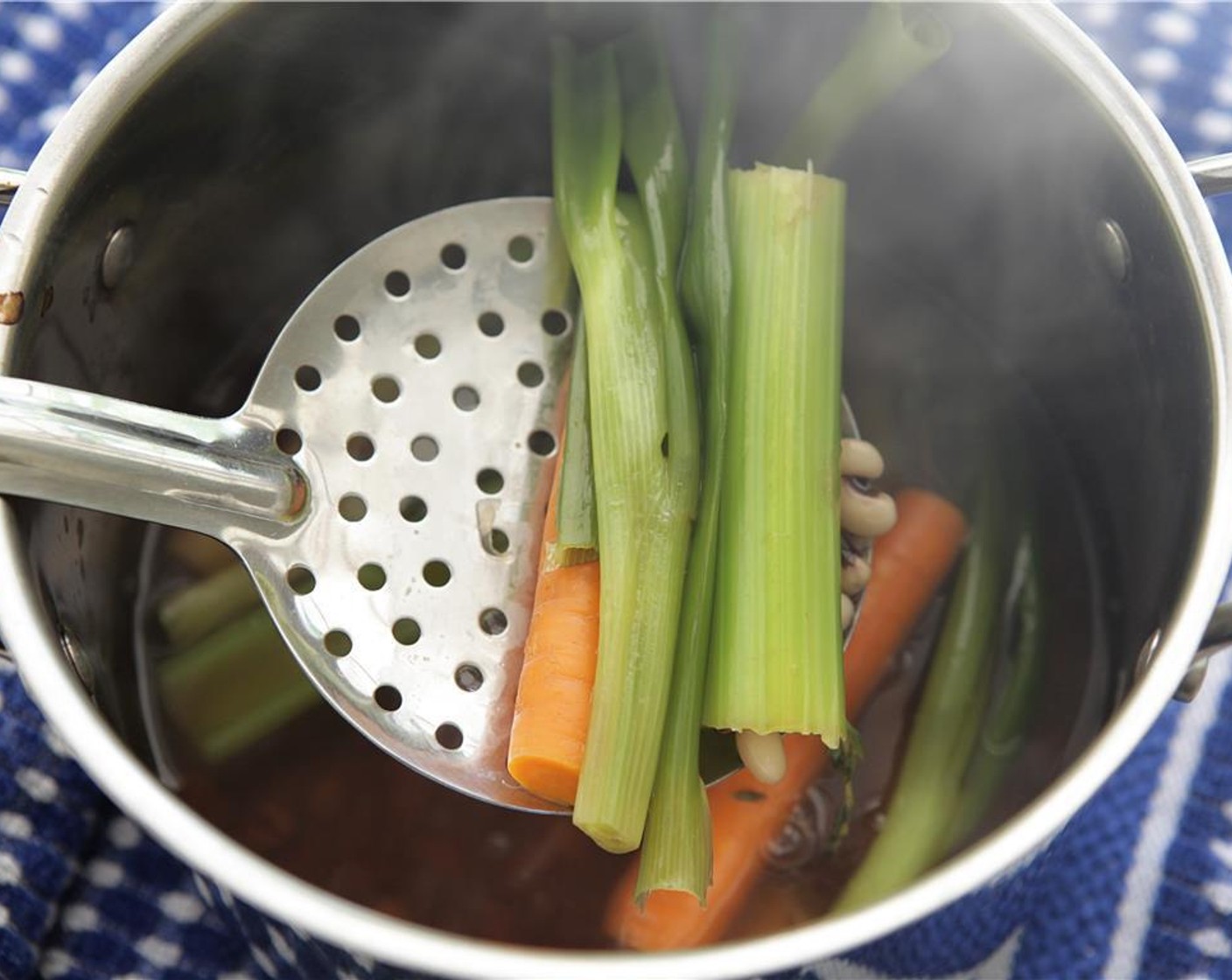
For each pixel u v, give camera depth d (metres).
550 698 0.34
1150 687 0.30
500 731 0.36
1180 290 0.34
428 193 0.43
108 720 0.36
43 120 0.46
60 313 0.35
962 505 0.42
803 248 0.37
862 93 0.38
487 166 0.43
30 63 0.46
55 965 0.39
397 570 0.36
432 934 0.28
